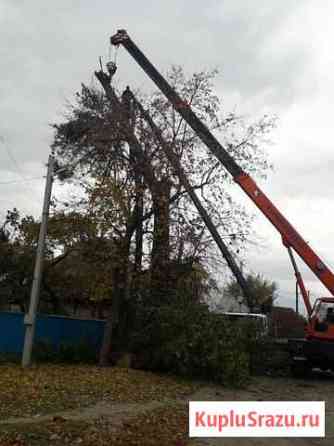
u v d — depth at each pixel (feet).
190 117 66.33
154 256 63.36
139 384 51.13
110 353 65.00
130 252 62.69
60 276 83.35
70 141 68.64
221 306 70.49
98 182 61.77
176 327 59.41
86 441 29.43
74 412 36.96
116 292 63.77
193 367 58.08
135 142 63.77
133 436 31.58
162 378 56.70
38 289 59.57
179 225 63.93
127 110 66.03
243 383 56.39
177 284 65.10
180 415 38.91
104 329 68.69
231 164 67.97
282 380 65.62
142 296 64.69
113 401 42.14
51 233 67.77
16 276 81.76
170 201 63.21
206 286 67.15
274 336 79.71
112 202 60.80
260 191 69.00
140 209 62.59
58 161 67.21
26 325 58.65
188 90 67.82
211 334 57.67
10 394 41.50
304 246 68.59
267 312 74.38
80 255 67.72
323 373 73.77
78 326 71.72
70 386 46.75
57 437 29.66
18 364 60.18
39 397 41.14
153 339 61.62
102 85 68.59
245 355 58.70
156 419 36.73
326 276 68.18
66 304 91.97
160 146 63.57
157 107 65.67
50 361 64.64
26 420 33.37
